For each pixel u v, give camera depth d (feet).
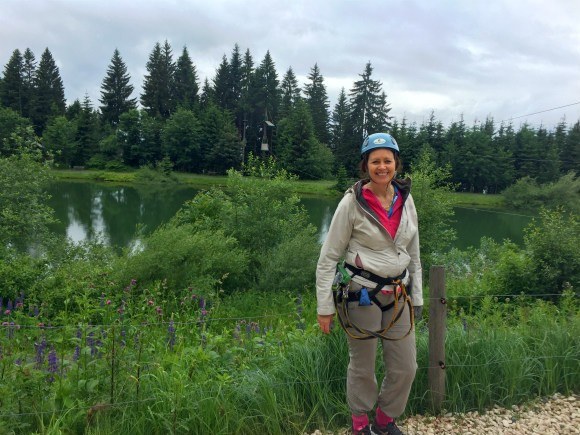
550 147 235.61
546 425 11.61
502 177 210.59
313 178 231.50
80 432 10.23
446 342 12.85
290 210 47.26
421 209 49.78
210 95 319.47
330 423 11.09
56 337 14.47
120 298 25.77
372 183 9.73
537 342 14.10
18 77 314.96
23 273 27.68
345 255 9.93
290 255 38.09
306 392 11.51
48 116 310.86
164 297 29.73
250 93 302.86
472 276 41.91
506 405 12.52
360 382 10.13
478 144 223.30
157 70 320.70
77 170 259.19
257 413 10.87
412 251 10.20
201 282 31.81
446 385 12.33
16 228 40.68
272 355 13.05
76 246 39.63
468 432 11.24
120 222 97.30
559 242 34.12
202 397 10.62
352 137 264.72
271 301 34.50
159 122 285.64
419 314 10.35
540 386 13.06
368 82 271.08
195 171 274.57
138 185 223.51
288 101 320.91
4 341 14.26
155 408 10.48
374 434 10.59
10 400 10.36
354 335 9.73
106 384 11.16
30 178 42.75
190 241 33.35
